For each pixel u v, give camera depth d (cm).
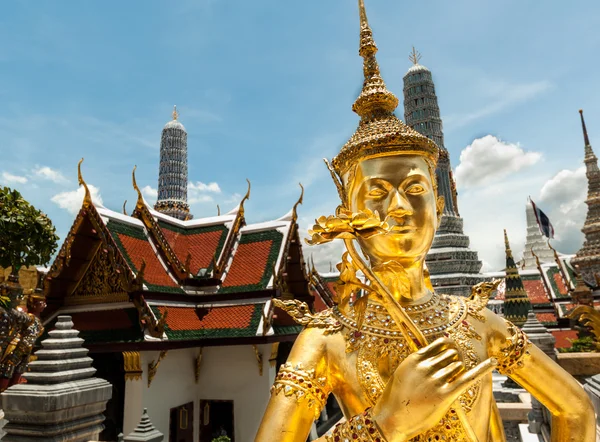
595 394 614
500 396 1582
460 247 4281
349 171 283
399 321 230
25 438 598
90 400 648
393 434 201
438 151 290
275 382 250
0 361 1049
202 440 1800
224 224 2270
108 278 1748
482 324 275
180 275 1944
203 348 1909
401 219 256
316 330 265
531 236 7300
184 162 7281
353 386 241
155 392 1622
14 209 1036
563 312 3250
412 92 5059
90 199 1733
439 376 196
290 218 2189
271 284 1916
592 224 3512
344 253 273
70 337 702
